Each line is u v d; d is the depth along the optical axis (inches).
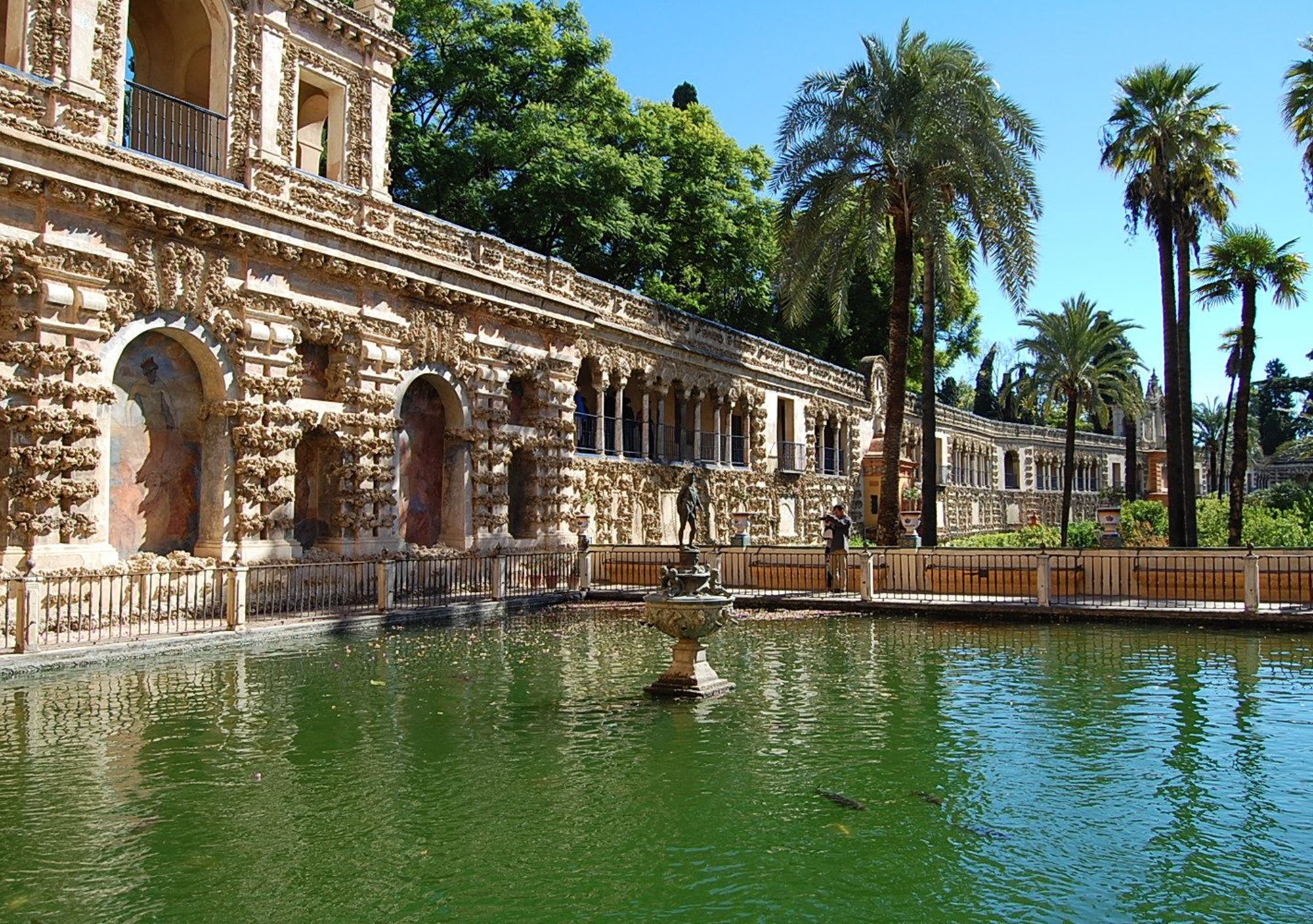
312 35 1010.1
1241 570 951.0
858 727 498.9
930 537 1397.6
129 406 836.6
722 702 558.9
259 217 914.1
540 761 436.5
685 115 1978.3
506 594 1035.9
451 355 1135.6
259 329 909.2
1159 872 314.5
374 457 1035.3
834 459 2192.4
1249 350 1571.1
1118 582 1011.3
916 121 1267.2
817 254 1419.8
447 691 583.8
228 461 892.6
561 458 1309.1
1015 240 1277.1
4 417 724.0
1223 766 428.5
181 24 1018.7
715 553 1181.1
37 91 759.7
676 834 346.9
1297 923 278.2
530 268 1273.4
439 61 1720.0
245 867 315.3
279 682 606.5
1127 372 2480.3
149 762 430.0
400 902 290.0
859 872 313.9
